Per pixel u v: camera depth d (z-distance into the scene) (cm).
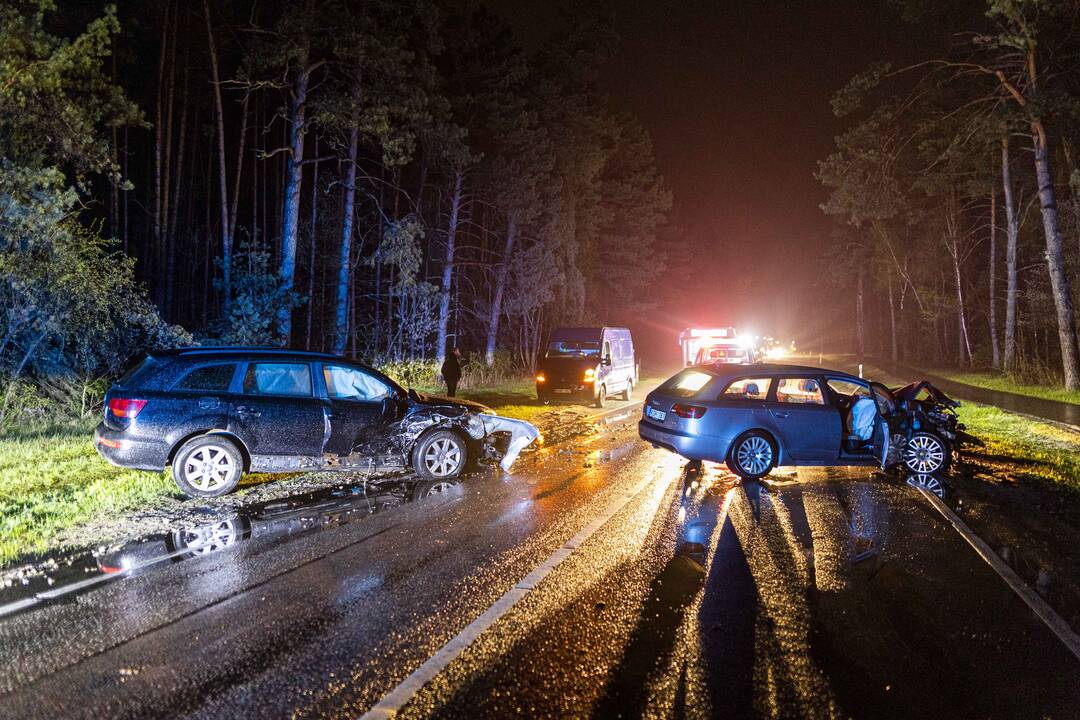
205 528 655
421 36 2105
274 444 814
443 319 2614
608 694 359
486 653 401
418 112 1925
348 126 1822
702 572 551
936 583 537
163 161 2839
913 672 392
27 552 577
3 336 1231
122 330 1352
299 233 2475
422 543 615
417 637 421
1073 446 1248
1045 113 2364
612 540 634
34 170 1070
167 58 2636
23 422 1216
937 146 3397
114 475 852
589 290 4328
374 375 897
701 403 932
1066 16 2330
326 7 1795
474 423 927
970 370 4112
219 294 2864
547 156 2897
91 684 360
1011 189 3347
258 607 464
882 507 783
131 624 434
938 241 4812
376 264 2577
